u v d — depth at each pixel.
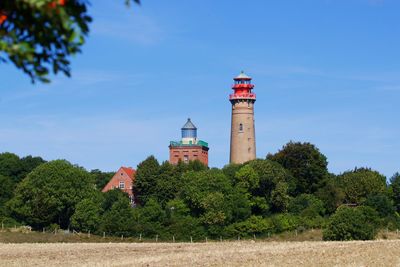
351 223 89.88
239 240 101.44
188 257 55.56
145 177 133.62
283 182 118.19
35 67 11.36
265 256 53.62
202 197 109.94
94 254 62.28
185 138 183.12
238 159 160.00
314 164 127.38
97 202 115.69
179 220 107.19
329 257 50.16
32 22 11.37
